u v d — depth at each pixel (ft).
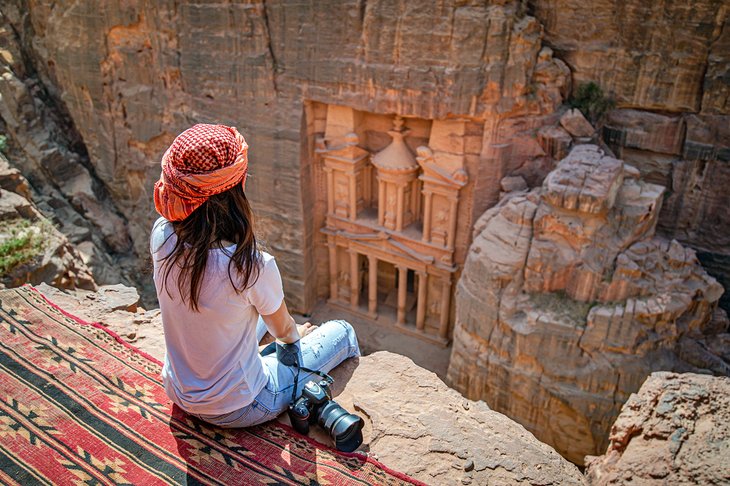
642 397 18.35
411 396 15.03
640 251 46.34
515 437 14.55
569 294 48.01
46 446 12.07
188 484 11.46
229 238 10.30
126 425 12.67
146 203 79.15
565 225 46.80
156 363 14.66
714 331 48.60
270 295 11.16
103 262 72.18
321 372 13.29
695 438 16.40
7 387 13.47
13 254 33.50
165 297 10.64
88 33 71.31
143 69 70.85
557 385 47.75
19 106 75.77
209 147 9.46
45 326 15.60
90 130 78.48
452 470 13.12
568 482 13.47
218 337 10.99
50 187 77.36
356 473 12.03
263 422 12.84
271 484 11.59
